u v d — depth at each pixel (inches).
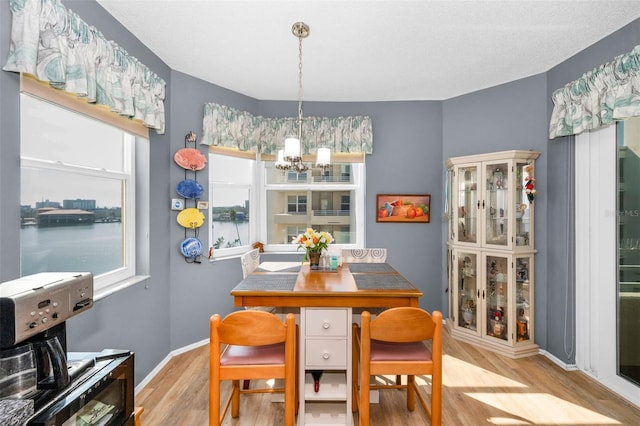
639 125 86.1
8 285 36.8
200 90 119.0
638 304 87.6
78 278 41.8
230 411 80.3
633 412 79.5
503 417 77.5
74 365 42.5
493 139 127.0
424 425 74.7
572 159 104.2
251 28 87.6
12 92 55.5
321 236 97.8
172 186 109.8
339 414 74.6
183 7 78.5
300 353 71.5
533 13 80.9
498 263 116.4
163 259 105.3
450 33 90.0
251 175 141.9
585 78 93.2
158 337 102.3
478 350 114.8
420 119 142.6
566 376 97.5
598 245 96.6
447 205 137.0
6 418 30.4
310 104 142.6
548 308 111.8
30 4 54.7
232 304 130.0
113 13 80.5
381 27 87.1
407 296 72.2
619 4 76.9
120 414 46.5
